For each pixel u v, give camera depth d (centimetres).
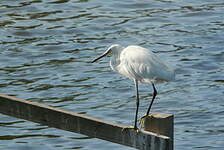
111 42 2036
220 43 2006
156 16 2281
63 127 833
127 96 1620
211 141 1345
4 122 1470
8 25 2192
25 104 860
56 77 1761
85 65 1848
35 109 852
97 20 2239
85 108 1540
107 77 1756
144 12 2330
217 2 2445
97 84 1705
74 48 1991
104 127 792
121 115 1494
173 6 2395
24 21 2228
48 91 1656
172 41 2034
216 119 1465
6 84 1708
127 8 2375
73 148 1325
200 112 1507
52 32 2128
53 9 2353
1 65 1858
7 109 884
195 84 1695
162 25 2194
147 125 771
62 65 1852
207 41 2028
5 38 2081
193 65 1828
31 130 1423
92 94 1634
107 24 2203
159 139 736
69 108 1539
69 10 2348
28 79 1747
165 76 909
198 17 2269
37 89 1670
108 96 1620
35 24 2200
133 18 2264
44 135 1395
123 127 773
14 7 2372
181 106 1550
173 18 2259
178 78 1741
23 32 2128
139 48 953
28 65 1855
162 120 759
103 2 2439
